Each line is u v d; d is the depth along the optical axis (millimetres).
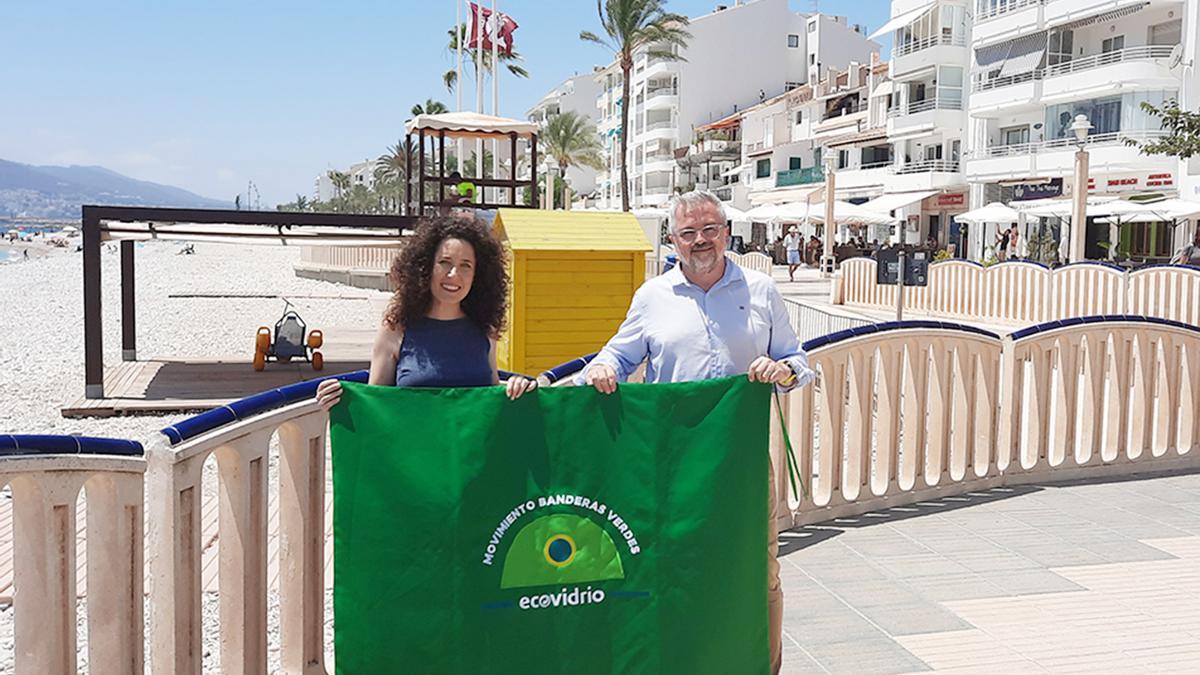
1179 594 5160
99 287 12969
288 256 64812
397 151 106375
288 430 3756
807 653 4480
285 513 3793
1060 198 36938
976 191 43594
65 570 3008
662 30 54312
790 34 83312
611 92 98125
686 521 3273
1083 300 16812
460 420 3131
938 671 4281
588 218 12594
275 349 15766
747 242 69875
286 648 3842
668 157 84000
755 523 3383
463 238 3422
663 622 3264
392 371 3484
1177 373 7816
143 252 71500
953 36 45531
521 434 3162
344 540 3123
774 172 66312
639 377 5867
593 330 12328
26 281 45875
